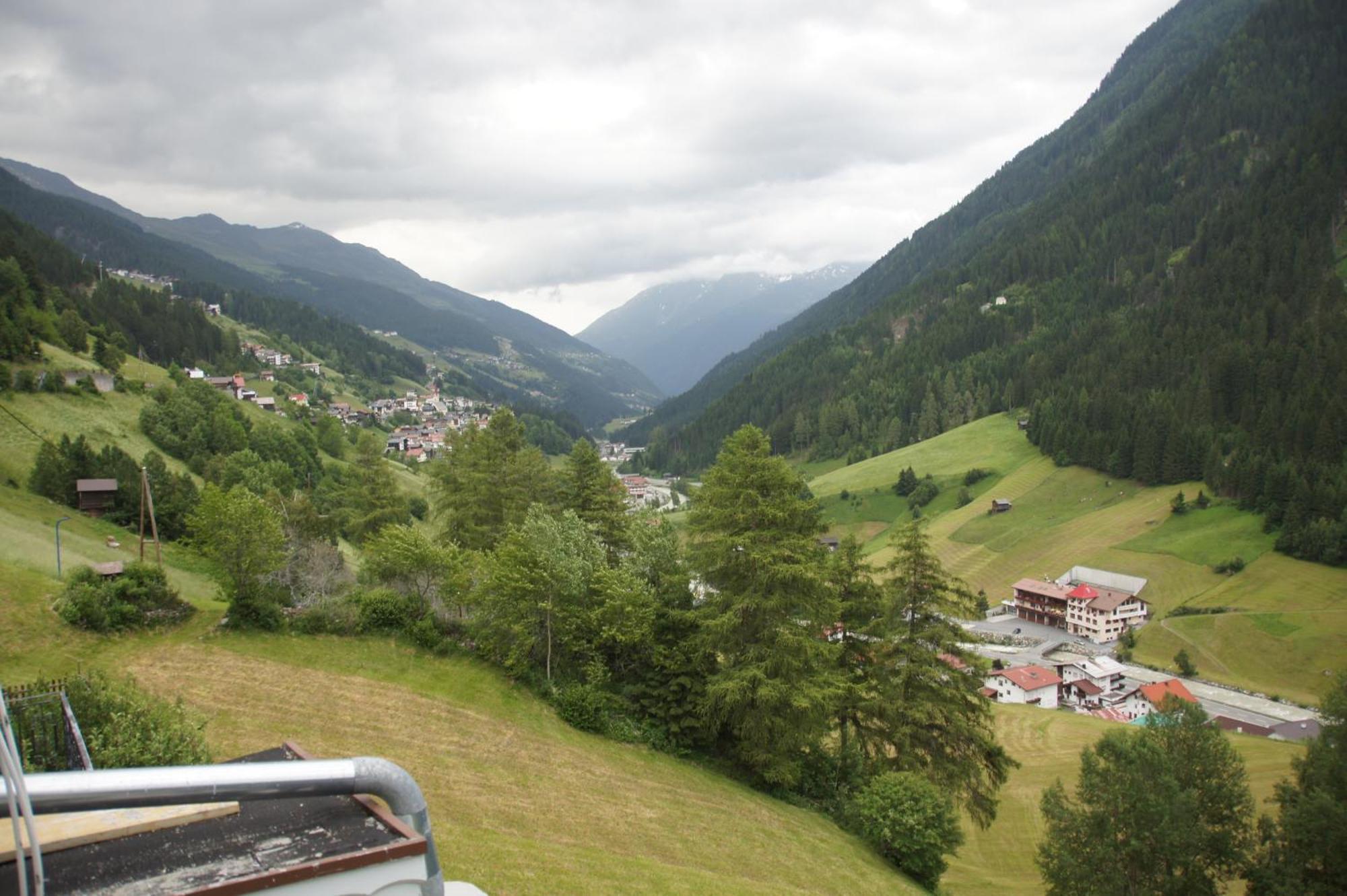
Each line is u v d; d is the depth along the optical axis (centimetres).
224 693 2723
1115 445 15075
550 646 3319
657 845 2369
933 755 3222
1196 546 11688
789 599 2972
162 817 548
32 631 2864
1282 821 2772
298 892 479
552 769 2691
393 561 3662
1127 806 2797
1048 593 11719
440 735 2731
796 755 3228
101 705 1491
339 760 538
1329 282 17325
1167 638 10006
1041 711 7569
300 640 3234
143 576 3228
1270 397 14088
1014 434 18275
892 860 2875
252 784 477
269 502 5550
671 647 3375
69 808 414
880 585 3512
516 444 5272
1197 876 2772
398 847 521
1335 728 2828
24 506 5278
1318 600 9856
